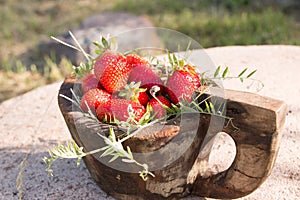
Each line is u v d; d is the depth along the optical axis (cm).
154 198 62
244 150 58
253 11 170
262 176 59
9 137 81
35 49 155
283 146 74
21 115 87
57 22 174
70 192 68
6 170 74
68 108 60
